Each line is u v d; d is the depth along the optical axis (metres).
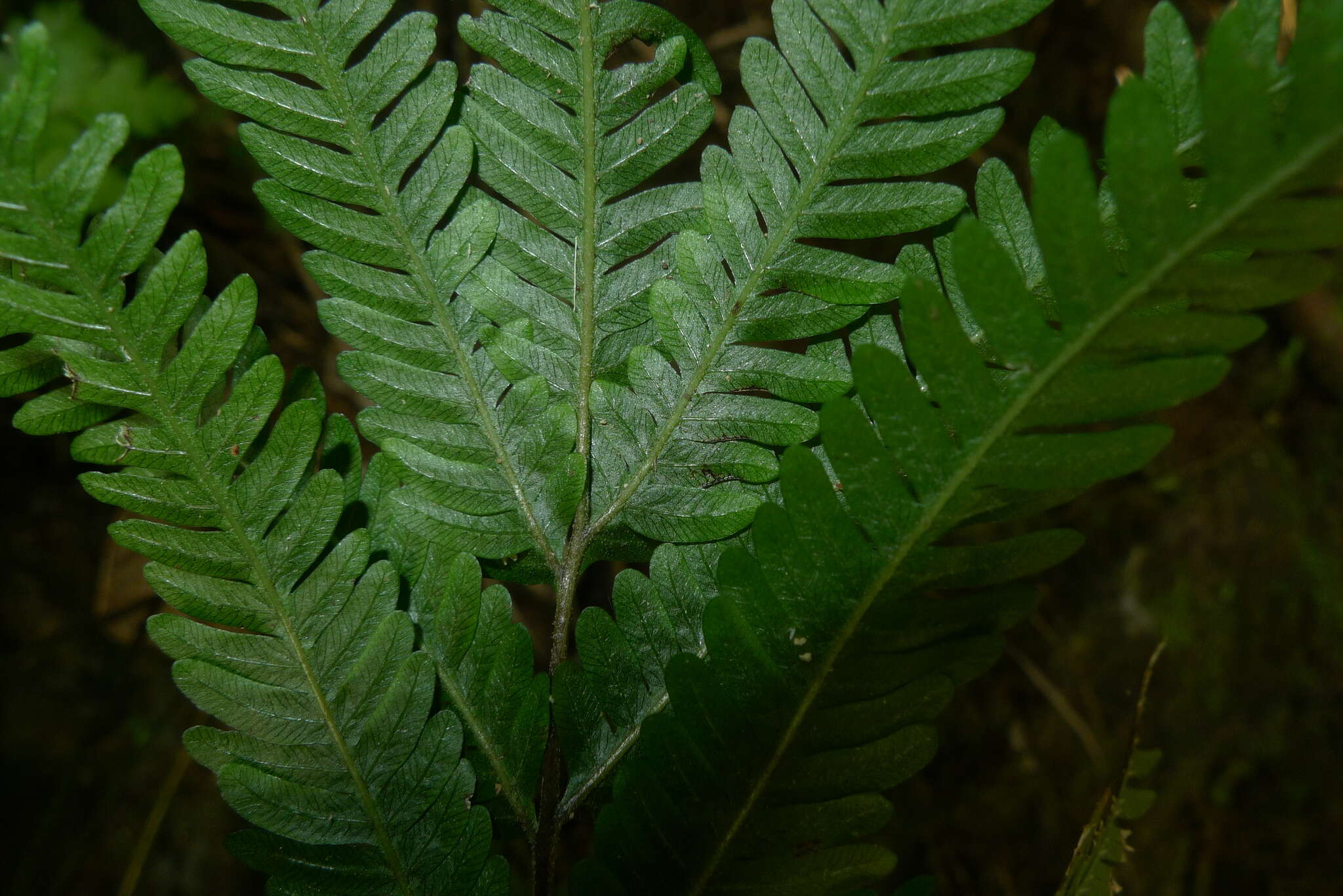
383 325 0.29
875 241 0.70
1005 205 0.29
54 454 0.83
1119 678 0.82
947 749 0.81
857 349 0.26
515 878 0.58
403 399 0.29
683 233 0.29
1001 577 0.27
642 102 0.29
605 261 0.29
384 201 0.29
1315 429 0.84
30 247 0.26
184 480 0.28
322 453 0.30
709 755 0.28
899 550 0.27
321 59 0.28
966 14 0.27
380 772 0.28
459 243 0.29
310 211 0.28
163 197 0.27
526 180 0.29
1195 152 0.27
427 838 0.28
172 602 0.28
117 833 0.75
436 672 0.29
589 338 0.29
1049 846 0.78
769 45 0.28
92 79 0.58
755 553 0.28
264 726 0.28
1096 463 0.26
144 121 0.59
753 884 0.28
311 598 0.28
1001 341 0.26
